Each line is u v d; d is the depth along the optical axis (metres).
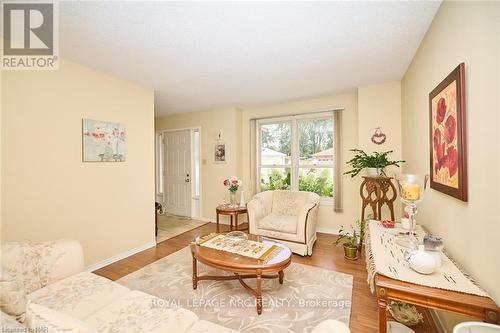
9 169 1.92
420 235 1.75
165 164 5.44
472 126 1.17
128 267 2.59
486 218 1.06
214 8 1.54
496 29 0.97
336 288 2.12
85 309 1.24
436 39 1.65
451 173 1.37
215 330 1.10
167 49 2.12
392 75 2.82
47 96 2.15
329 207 3.83
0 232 1.87
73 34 1.85
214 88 3.29
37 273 1.42
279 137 4.35
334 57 2.32
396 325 1.59
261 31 1.84
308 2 1.50
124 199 2.88
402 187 1.58
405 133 2.77
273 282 2.24
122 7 1.53
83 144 2.43
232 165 4.46
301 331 1.59
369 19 1.70
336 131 3.67
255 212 3.22
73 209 2.35
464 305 0.98
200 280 2.26
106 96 2.67
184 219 4.91
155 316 1.18
